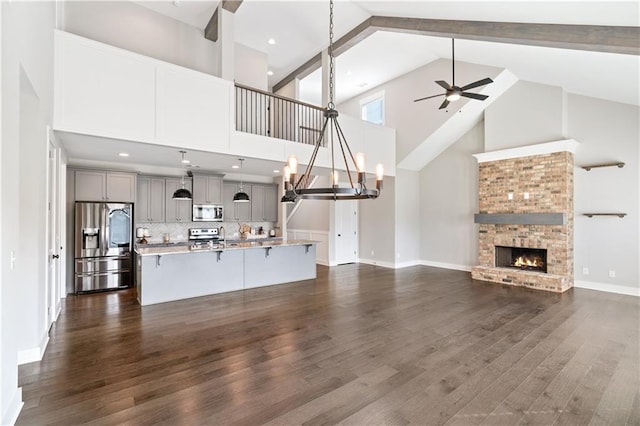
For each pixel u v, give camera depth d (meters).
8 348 2.01
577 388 2.47
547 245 5.93
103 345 3.26
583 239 5.80
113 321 4.01
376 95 8.77
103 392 2.39
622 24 3.11
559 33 3.57
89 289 5.53
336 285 6.09
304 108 8.17
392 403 2.27
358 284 6.19
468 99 6.61
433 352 3.11
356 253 9.20
